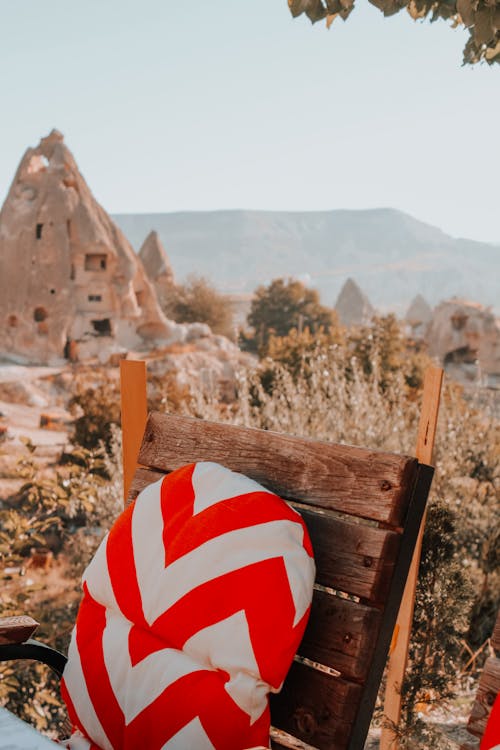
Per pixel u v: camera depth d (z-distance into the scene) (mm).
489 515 4043
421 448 1973
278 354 20297
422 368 23484
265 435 1493
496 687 1198
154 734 1220
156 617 1289
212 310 63781
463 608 2461
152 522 1389
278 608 1181
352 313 89875
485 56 2221
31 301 40875
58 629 4125
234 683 1162
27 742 900
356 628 1241
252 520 1268
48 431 28188
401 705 2311
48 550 9430
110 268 42188
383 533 1261
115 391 20656
